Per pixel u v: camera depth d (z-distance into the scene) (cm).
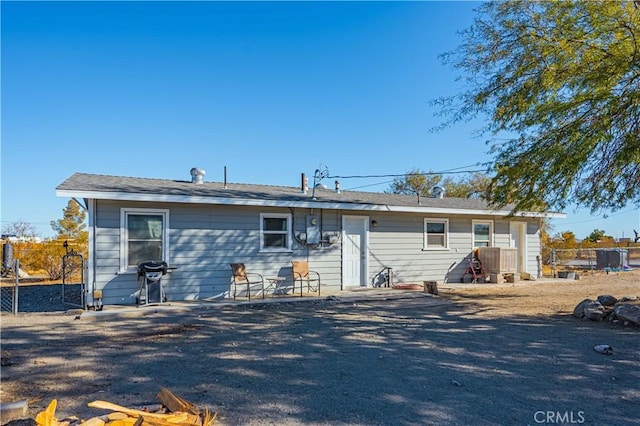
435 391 422
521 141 936
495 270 1500
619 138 808
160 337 673
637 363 522
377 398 402
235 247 1127
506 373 483
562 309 945
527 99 859
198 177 1284
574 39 795
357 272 1334
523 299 1123
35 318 852
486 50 910
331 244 1276
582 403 390
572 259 2600
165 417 324
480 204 1689
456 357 552
